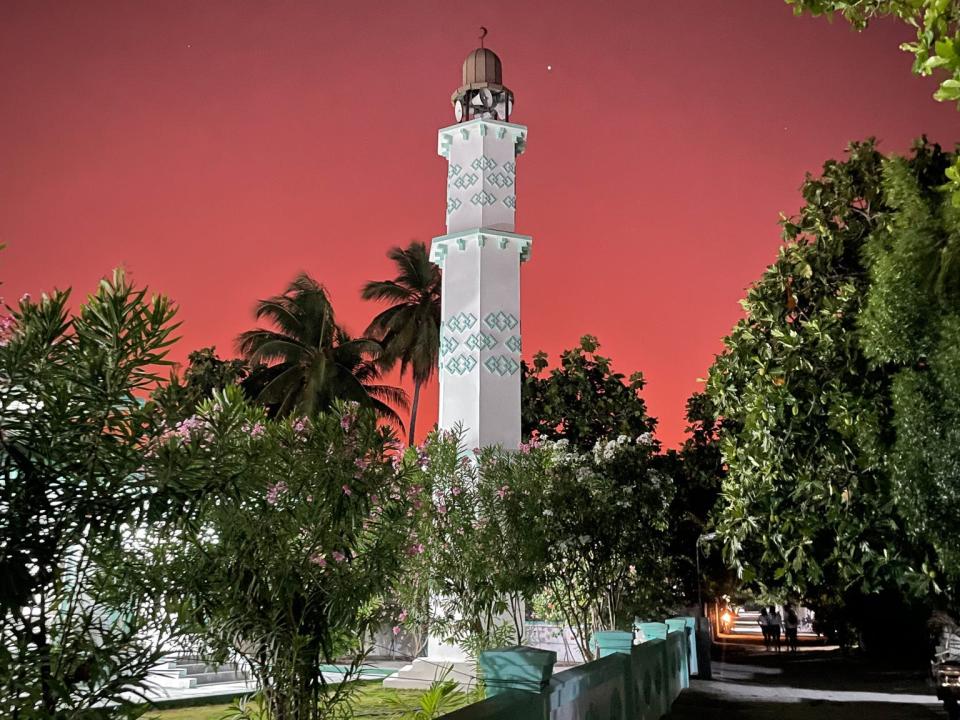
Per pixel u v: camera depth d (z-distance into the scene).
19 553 4.08
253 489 5.52
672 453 27.55
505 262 17.97
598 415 33.09
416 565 11.14
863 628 24.44
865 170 8.29
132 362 4.57
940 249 6.35
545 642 21.31
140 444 4.79
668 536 17.45
